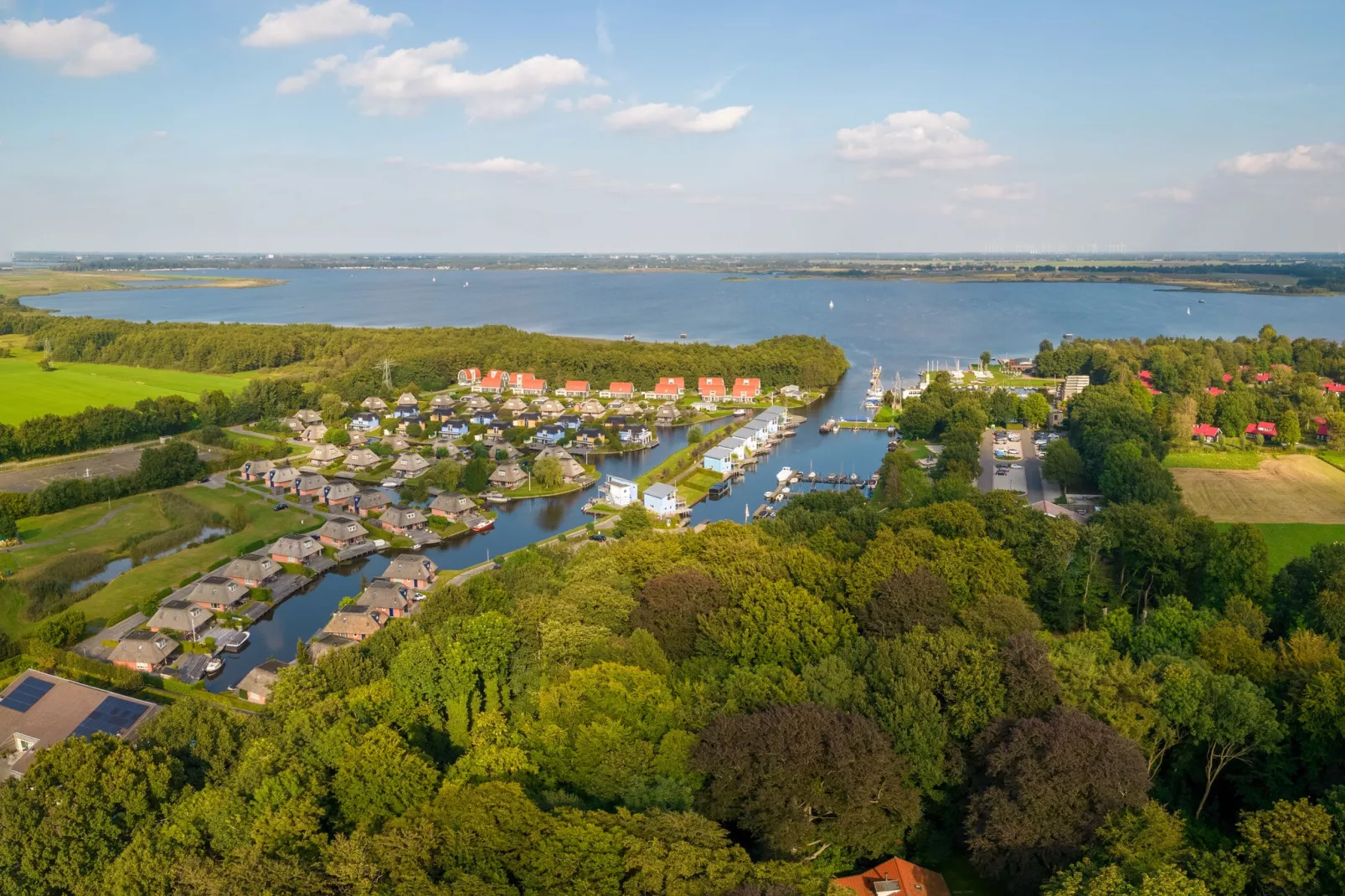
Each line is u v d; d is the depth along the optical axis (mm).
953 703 68938
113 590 132125
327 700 72250
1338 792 55781
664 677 74188
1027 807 56062
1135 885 49188
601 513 178875
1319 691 67000
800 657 78375
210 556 146125
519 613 86000
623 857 49500
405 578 134875
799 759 58250
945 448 197125
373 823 58812
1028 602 108188
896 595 84688
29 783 60875
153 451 192000
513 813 52188
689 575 91062
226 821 58781
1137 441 182250
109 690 97562
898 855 63688
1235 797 70938
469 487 191250
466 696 74375
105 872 55000
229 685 108000
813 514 125688
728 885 47875
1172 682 70250
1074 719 60000
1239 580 102562
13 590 131625
